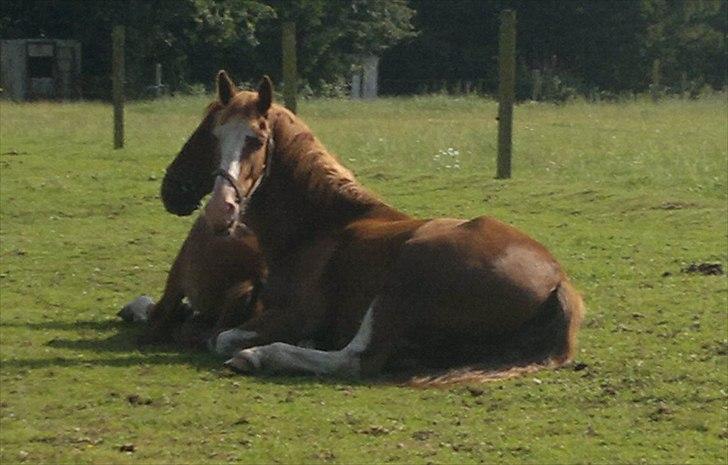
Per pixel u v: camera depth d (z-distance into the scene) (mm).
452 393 8352
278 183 9281
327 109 35688
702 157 20812
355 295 9008
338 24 53875
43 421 7789
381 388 8469
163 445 7348
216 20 48906
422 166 19781
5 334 10164
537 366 8719
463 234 8773
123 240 14211
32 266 12938
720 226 14828
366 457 7156
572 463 7109
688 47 66688
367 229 9125
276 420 7781
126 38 47844
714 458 7215
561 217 15570
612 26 63625
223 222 8492
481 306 8633
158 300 11383
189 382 8602
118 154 20719
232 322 9617
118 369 8953
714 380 8633
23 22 50375
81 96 46344
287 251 9367
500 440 7461
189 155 9508
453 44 64312
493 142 23031
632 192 16859
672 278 12086
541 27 63906
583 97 50750
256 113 8898
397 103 40125
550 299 8805
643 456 7230
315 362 8742
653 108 37969
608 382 8555
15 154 20609
